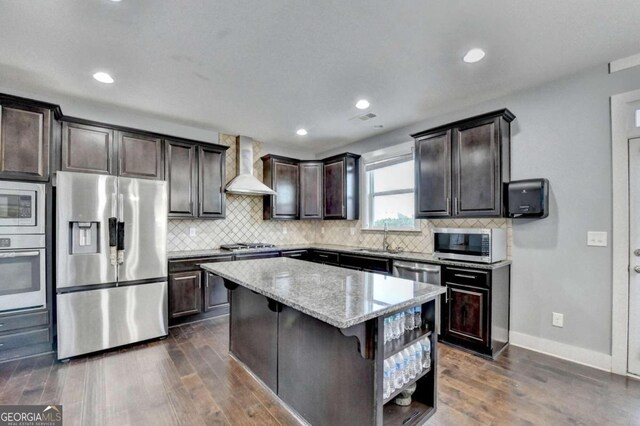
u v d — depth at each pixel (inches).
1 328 96.6
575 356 103.0
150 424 70.9
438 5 70.7
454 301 115.5
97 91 117.1
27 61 95.0
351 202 186.9
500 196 112.0
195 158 153.3
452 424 70.7
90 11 72.3
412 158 161.3
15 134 98.9
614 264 96.0
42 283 102.6
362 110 138.4
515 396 82.4
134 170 133.3
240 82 110.4
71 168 117.6
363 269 154.6
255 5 70.9
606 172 97.9
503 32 80.8
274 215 188.7
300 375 74.6
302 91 118.2
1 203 95.8
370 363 57.7
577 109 103.5
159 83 110.9
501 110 110.6
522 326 115.6
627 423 71.5
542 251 111.2
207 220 172.4
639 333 91.8
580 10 72.0
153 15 74.0
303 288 71.8
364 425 58.6
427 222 151.2
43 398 80.4
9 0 68.0
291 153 213.0
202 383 89.0
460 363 101.9
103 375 92.9
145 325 119.0
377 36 82.9
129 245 116.0
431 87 114.4
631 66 93.0
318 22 77.1
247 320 97.6
